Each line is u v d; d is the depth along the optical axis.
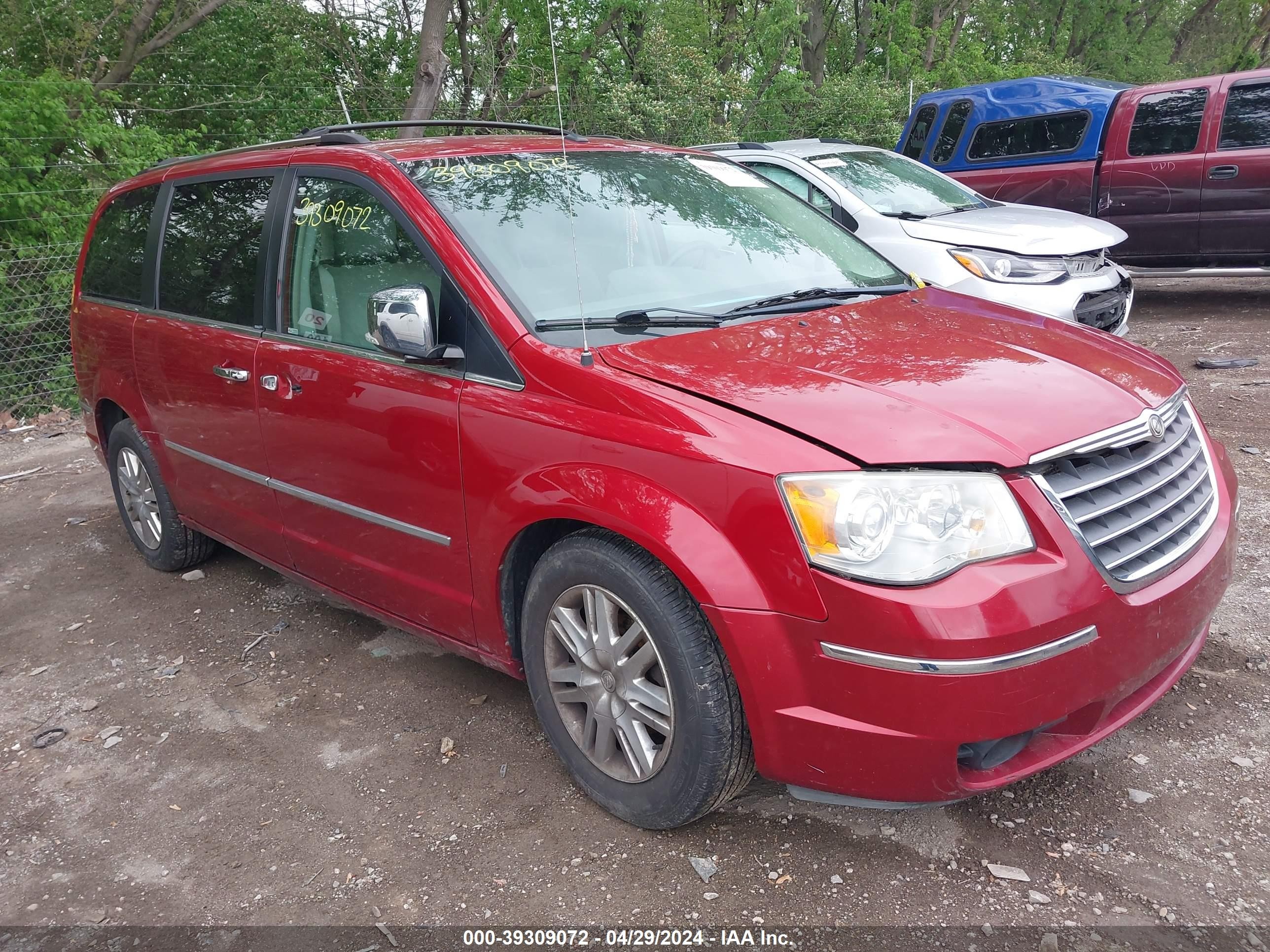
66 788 3.16
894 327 3.00
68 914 2.57
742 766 2.48
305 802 2.97
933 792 2.24
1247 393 6.38
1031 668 2.15
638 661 2.57
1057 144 9.86
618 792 2.69
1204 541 2.67
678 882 2.50
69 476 6.89
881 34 27.14
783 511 2.23
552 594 2.73
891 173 7.78
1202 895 2.32
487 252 2.98
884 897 2.39
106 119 10.30
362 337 3.25
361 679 3.71
